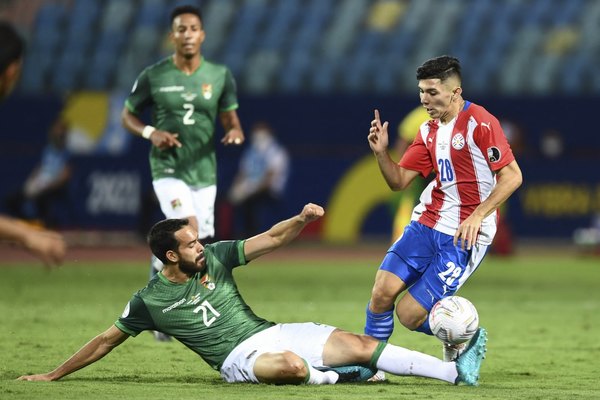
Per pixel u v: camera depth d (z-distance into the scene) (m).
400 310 25.59
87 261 69.69
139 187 80.25
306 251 78.06
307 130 81.06
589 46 93.81
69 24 96.69
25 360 28.70
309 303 46.25
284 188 80.50
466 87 91.50
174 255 23.92
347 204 80.81
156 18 97.62
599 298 50.09
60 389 22.62
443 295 25.39
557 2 97.50
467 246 24.67
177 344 32.31
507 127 79.94
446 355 25.80
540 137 80.12
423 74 25.08
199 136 34.62
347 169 80.56
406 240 25.84
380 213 80.81
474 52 94.00
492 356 30.75
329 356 24.03
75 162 80.31
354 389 23.05
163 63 34.62
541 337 35.56
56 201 79.50
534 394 22.72
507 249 75.56
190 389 22.88
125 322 24.19
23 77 92.62
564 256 76.81
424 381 25.03
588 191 79.31
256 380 23.77
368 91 91.81
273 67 93.38
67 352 30.45
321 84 92.31
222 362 24.23
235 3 98.62
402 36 95.81
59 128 78.50
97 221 80.25
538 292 52.91
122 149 80.31
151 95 34.50
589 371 27.62
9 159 80.38
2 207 80.00
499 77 91.81
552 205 79.56
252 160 78.56
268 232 24.72
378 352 23.95
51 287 53.22
